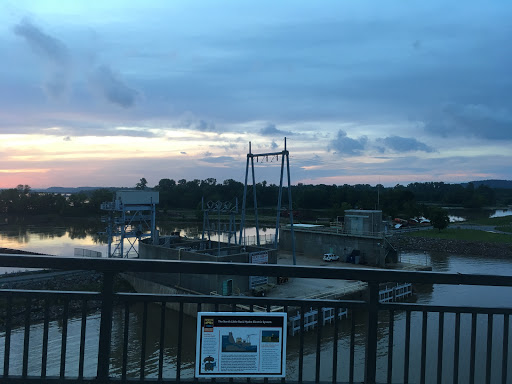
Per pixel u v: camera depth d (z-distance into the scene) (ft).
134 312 90.22
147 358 55.11
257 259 129.39
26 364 11.18
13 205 446.60
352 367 11.56
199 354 10.94
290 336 79.77
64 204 452.35
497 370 53.47
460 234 266.16
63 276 131.34
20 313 86.33
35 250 211.41
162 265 10.77
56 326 75.66
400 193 393.70
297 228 209.26
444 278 11.05
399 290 118.73
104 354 11.03
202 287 111.65
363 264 172.14
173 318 86.74
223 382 10.98
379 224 181.78
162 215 430.20
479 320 74.59
